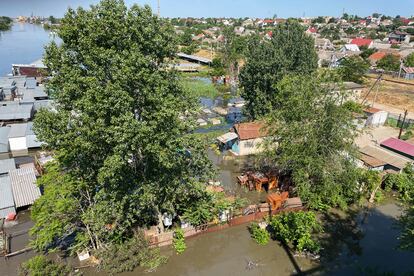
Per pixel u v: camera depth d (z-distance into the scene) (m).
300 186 28.30
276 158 30.64
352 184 28.41
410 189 24.50
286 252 24.19
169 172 21.75
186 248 24.66
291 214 24.84
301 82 29.39
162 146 19.20
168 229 25.52
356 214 28.89
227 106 61.47
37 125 18.91
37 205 23.36
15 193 28.08
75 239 23.31
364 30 192.12
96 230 22.25
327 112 27.70
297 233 23.80
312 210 28.94
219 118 53.44
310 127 27.61
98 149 20.08
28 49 132.00
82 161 21.33
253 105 43.91
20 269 20.91
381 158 34.72
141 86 18.52
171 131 19.16
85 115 17.70
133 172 22.00
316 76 29.72
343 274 21.86
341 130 27.62
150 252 23.06
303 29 47.09
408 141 39.81
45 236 21.56
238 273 22.31
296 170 28.61
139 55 17.83
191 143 21.00
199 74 90.88
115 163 17.75
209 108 60.16
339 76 29.67
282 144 29.11
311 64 45.38
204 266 22.97
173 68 21.38
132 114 17.81
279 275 22.05
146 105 19.38
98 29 17.89
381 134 47.56
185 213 24.88
